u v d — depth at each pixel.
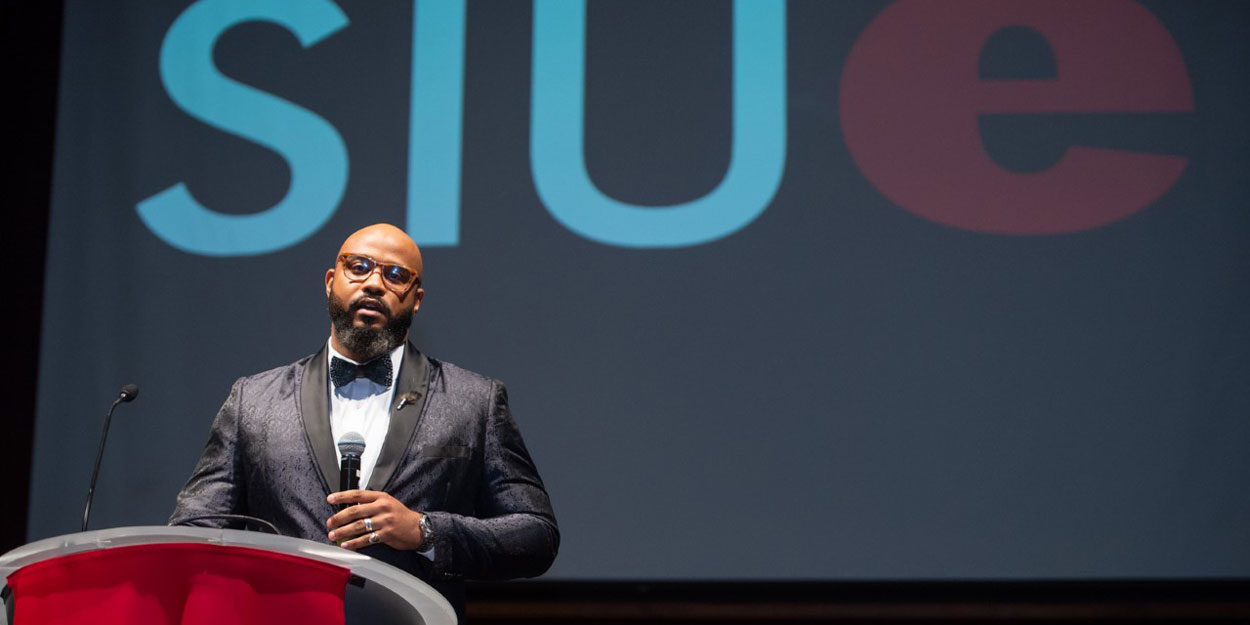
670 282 8.33
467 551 4.42
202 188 8.64
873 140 8.43
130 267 8.54
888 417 8.03
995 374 8.02
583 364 8.25
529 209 8.49
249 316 8.45
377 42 8.80
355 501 4.18
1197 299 8.03
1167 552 7.77
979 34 8.52
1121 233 8.15
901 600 7.90
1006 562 7.82
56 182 8.67
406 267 4.94
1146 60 8.38
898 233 8.27
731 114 8.54
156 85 8.80
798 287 8.25
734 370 8.16
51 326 8.47
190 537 3.29
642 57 8.67
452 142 8.62
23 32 9.02
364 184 8.58
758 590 8.00
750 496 8.01
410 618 3.57
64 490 8.24
